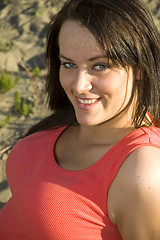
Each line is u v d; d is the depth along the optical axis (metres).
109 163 1.58
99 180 1.58
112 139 1.72
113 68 1.53
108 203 1.56
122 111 1.68
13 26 6.68
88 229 1.62
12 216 1.97
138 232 1.53
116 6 1.49
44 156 1.86
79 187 1.61
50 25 1.90
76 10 1.52
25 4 7.16
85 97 1.59
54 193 1.65
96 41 1.49
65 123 2.03
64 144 1.90
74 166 1.75
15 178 1.92
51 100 2.17
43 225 1.67
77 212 1.60
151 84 1.62
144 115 1.66
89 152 1.74
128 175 1.49
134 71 1.60
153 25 1.58
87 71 1.55
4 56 5.93
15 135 4.56
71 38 1.53
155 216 1.48
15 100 4.91
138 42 1.53
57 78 2.09
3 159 3.99
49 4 7.07
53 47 1.97
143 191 1.45
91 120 1.63
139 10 1.53
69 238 1.64
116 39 1.49
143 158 1.49
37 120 4.79
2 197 3.48
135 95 1.66
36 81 5.46
